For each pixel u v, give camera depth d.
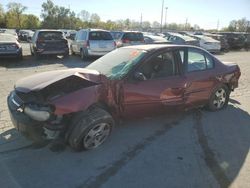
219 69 6.23
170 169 3.98
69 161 4.11
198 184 3.66
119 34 18.50
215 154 4.43
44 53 15.30
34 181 3.64
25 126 4.05
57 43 15.51
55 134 4.05
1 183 3.58
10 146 4.48
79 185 3.58
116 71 4.95
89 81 4.37
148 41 19.48
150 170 3.94
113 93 4.55
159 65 5.19
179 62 5.49
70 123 4.14
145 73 4.98
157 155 4.35
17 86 4.39
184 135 5.09
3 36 14.64
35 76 4.65
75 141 4.15
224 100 6.54
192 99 5.74
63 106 3.98
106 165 4.04
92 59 15.90
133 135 5.02
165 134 5.11
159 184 3.63
